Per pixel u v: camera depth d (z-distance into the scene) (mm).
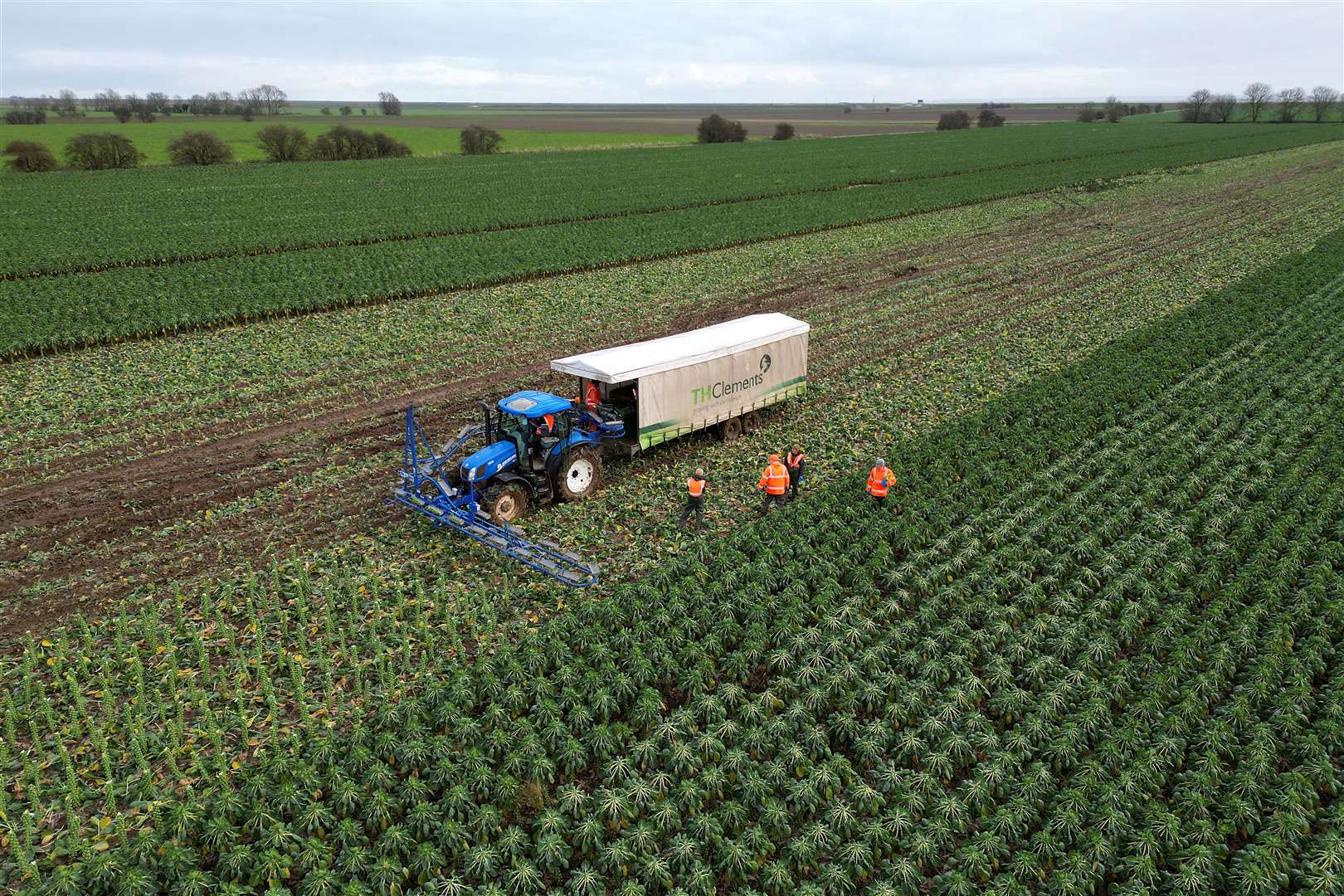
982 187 85125
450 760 15617
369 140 121438
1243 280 48688
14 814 14820
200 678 18219
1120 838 13672
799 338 31219
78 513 24641
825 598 19797
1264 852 13016
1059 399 32000
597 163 113625
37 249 56156
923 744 15719
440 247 58188
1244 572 20141
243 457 28328
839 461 28234
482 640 19234
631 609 19781
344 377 35688
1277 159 107250
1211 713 16547
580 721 16297
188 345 39062
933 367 37406
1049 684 17234
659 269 55000
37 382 34344
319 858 13414
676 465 28203
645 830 13852
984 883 13188
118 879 13070
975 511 23938
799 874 13430
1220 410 30312
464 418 31656
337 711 17297
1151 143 133125
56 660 18125
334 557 22672
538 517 24922
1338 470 24828
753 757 15742
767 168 104750
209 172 100750
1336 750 15336
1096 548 21844
